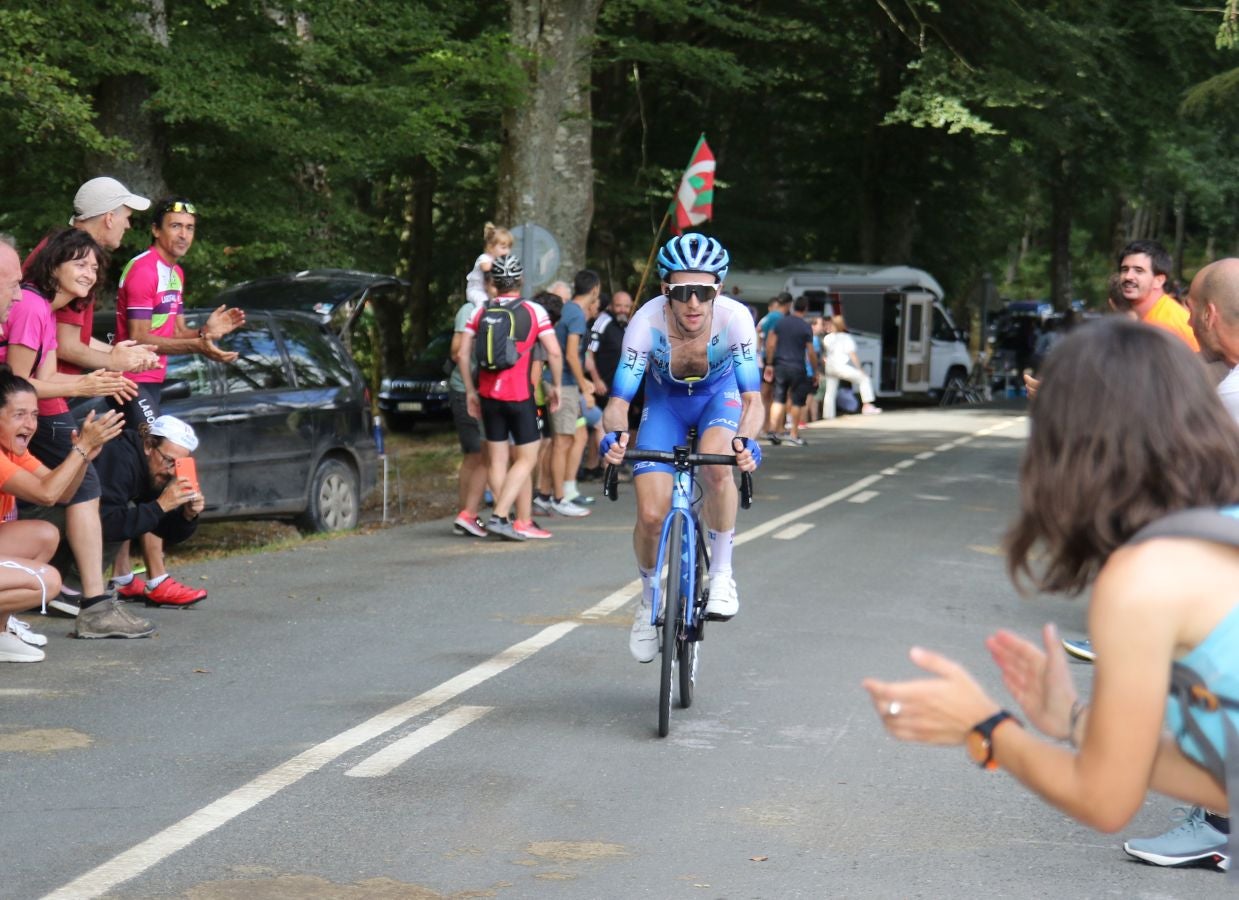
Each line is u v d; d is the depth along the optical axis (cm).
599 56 2856
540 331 1292
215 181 1947
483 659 819
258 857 495
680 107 3750
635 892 468
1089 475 232
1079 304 5284
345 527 1384
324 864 490
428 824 534
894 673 797
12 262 764
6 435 793
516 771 604
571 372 1500
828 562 1201
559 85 2238
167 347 915
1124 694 227
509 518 1345
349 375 1402
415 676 776
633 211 3528
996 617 973
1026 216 6125
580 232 2270
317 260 1967
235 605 982
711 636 893
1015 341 4703
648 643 691
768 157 4181
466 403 1327
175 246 933
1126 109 3572
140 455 919
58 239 830
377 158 2008
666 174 3288
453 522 1457
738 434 701
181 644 851
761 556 1229
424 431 2970
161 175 1817
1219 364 580
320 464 1353
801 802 570
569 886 473
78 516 855
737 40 3497
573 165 2259
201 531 1418
